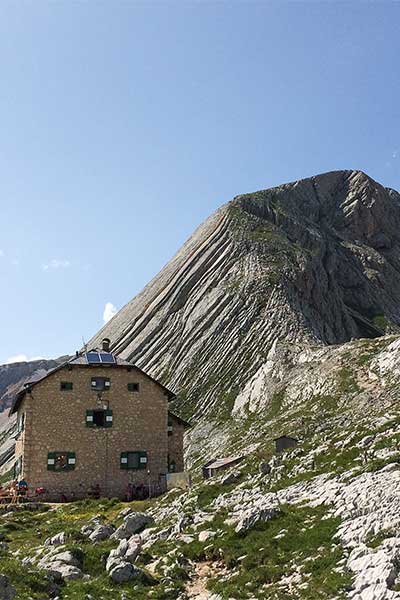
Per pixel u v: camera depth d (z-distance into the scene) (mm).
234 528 22406
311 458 30109
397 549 15633
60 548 22984
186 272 153250
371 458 25781
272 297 130125
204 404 108125
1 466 113188
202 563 20750
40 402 51719
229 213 173625
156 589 18500
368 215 199000
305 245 171125
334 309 147875
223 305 133125
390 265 186750
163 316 142375
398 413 34531
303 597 15344
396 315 166500
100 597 17719
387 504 19062
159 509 32406
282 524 21234
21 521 36375
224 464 44844
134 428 52938
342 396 75562
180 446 57125
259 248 152250
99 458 51562
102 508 39469
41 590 17844
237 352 118375
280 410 86625
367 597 14156
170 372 123438
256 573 17859
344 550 17312
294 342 111625
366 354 87125
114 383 53438
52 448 50969
